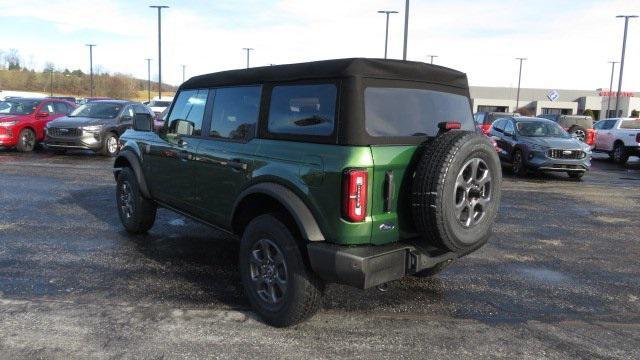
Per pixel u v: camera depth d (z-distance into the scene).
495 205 3.86
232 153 4.31
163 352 3.46
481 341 3.74
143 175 5.94
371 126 3.48
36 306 4.13
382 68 3.60
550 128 14.04
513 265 5.63
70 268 5.06
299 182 3.62
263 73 4.13
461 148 3.45
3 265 5.10
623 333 3.94
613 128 19.23
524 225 7.66
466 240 3.64
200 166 4.78
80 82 88.62
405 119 3.74
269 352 3.49
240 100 4.39
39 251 5.59
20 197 8.52
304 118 3.72
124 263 5.26
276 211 4.06
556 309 4.40
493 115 19.45
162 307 4.18
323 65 3.62
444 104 4.17
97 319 3.93
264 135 4.05
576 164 12.77
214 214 4.67
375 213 3.47
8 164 12.68
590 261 5.86
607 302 4.59
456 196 3.57
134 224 6.18
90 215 7.35
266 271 3.93
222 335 3.72
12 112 16.00
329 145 3.50
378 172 3.43
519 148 13.41
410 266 3.64
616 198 10.35
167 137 5.41
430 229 3.48
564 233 7.21
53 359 3.33
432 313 4.23
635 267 5.66
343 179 3.34
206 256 5.56
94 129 14.69
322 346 3.60
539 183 12.41
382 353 3.52
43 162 13.32
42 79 87.38
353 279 3.37
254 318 4.03
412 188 3.51
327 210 3.46
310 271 3.70
